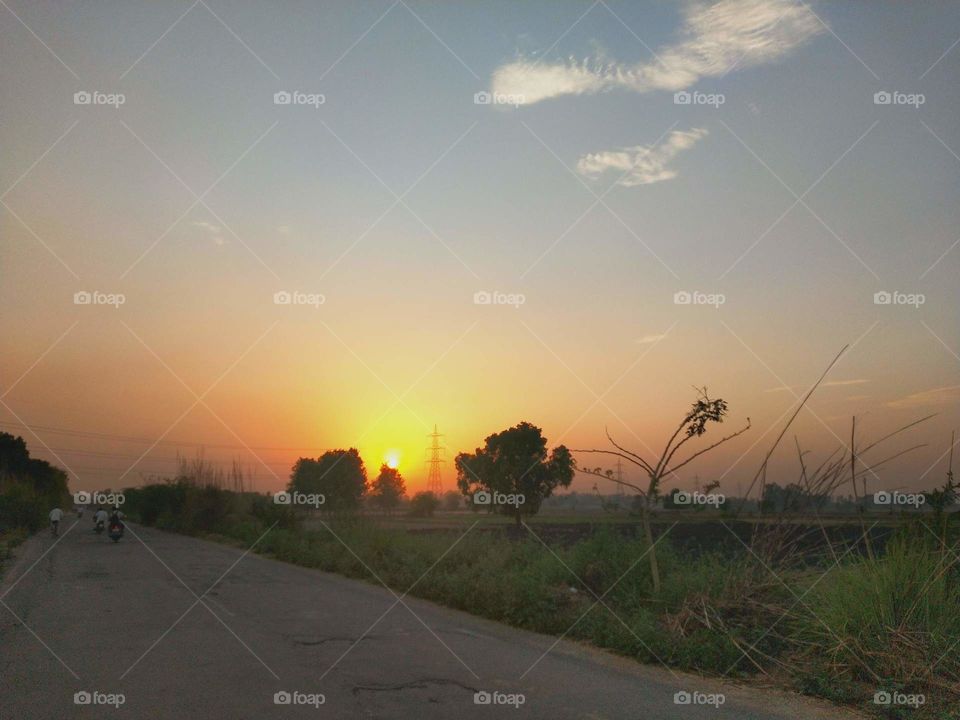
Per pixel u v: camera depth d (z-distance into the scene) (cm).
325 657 855
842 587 888
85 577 1766
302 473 4556
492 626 1134
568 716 640
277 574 1897
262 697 672
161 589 1525
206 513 4328
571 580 1305
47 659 830
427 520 5506
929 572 849
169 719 602
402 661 844
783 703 717
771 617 941
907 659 774
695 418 1101
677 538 2423
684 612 977
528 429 3909
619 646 945
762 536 1027
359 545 2073
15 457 8112
